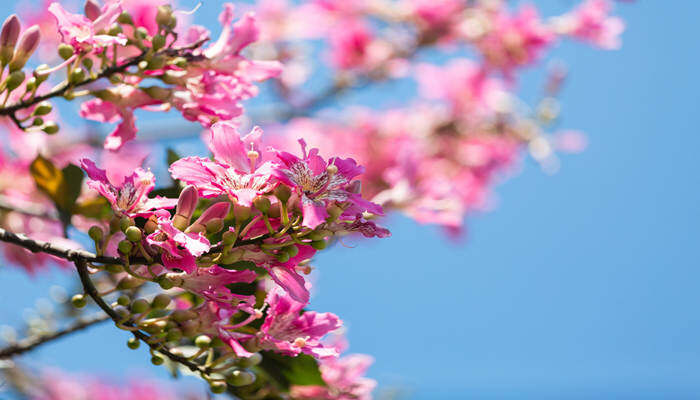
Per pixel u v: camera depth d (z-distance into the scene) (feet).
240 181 11.02
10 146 15.49
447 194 15.69
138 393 20.98
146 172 11.14
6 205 13.53
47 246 11.09
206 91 11.75
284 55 26.32
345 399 12.31
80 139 17.44
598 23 28.58
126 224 10.98
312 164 10.98
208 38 11.66
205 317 11.28
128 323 11.24
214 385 11.40
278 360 11.93
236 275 11.07
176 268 11.06
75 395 19.58
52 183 12.61
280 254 11.05
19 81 11.46
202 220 11.05
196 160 11.02
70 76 11.55
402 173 15.66
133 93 11.78
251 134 11.07
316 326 11.43
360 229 11.01
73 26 11.49
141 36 11.63
